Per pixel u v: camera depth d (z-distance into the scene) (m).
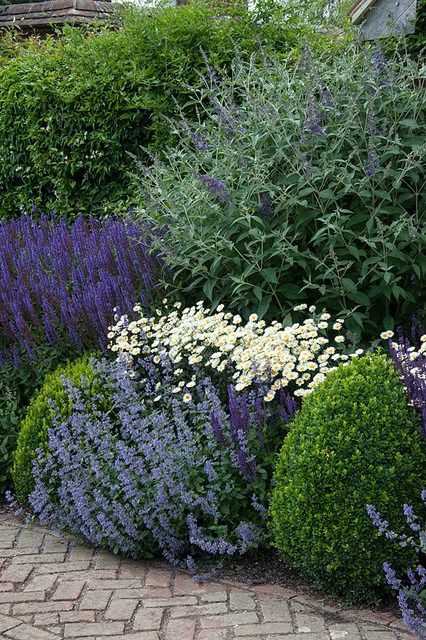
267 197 5.33
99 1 18.80
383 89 5.60
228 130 5.69
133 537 4.32
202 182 5.42
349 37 7.66
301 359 4.51
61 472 4.59
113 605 3.90
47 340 5.75
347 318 5.14
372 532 3.68
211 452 4.41
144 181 6.09
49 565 4.38
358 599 3.81
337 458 3.75
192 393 5.02
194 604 3.87
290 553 3.92
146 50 8.23
